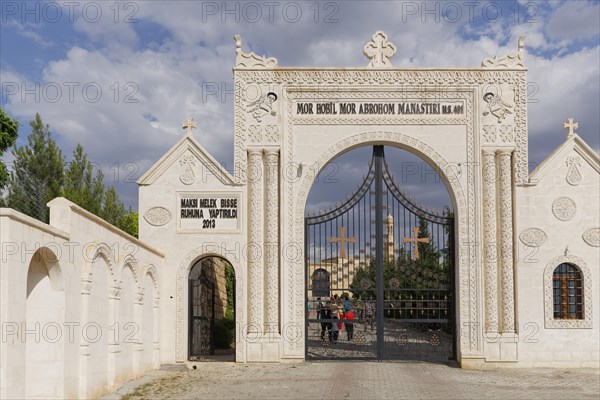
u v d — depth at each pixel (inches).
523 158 877.8
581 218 868.6
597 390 682.8
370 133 888.9
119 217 1323.8
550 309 856.9
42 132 1155.9
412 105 892.0
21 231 465.1
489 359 847.1
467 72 890.7
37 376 526.0
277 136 885.2
